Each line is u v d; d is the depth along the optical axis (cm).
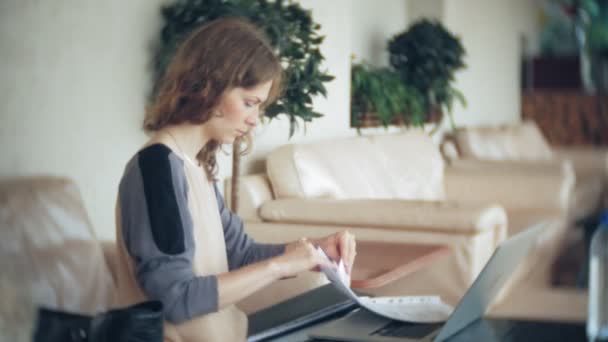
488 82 661
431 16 550
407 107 461
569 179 486
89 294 190
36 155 229
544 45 763
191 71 144
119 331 120
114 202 258
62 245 189
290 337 150
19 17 222
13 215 181
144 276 135
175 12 267
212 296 134
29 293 175
